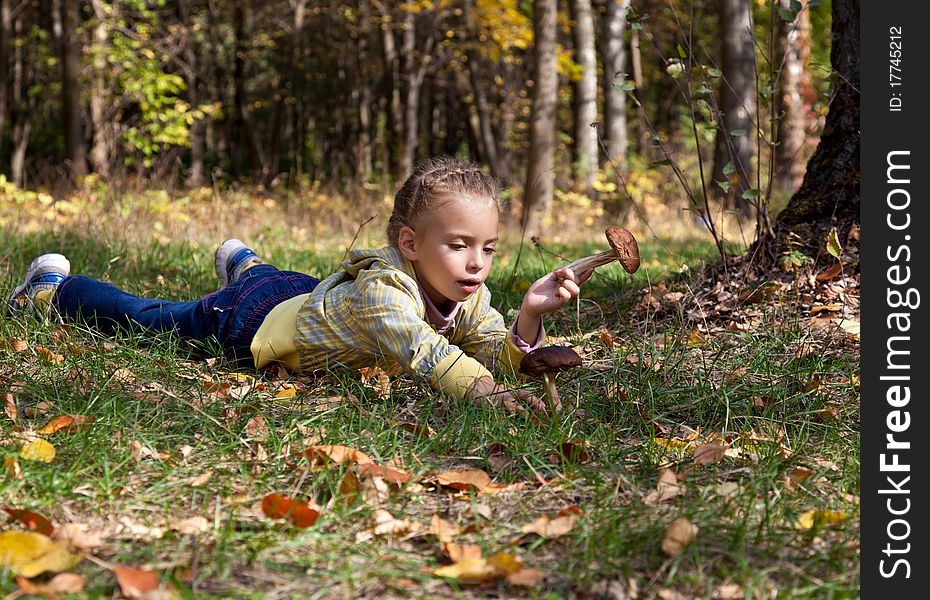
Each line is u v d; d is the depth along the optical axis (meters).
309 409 2.84
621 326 4.09
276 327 3.27
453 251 2.88
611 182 13.91
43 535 1.85
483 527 2.09
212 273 5.79
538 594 1.78
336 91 31.88
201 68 28.09
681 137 18.20
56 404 2.79
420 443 2.58
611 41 15.34
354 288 3.11
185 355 3.54
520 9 21.52
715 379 3.23
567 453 2.48
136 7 18.59
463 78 23.94
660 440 2.65
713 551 1.90
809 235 4.32
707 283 4.39
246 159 26.88
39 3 22.66
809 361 3.36
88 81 17.53
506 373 3.07
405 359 2.93
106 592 1.71
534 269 6.07
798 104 14.55
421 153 25.00
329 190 13.82
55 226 7.92
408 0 19.58
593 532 1.98
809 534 2.00
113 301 3.72
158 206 9.78
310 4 25.67
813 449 2.61
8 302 3.88
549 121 12.61
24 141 22.06
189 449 2.40
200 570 1.80
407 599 1.76
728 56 12.54
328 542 1.95
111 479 2.22
